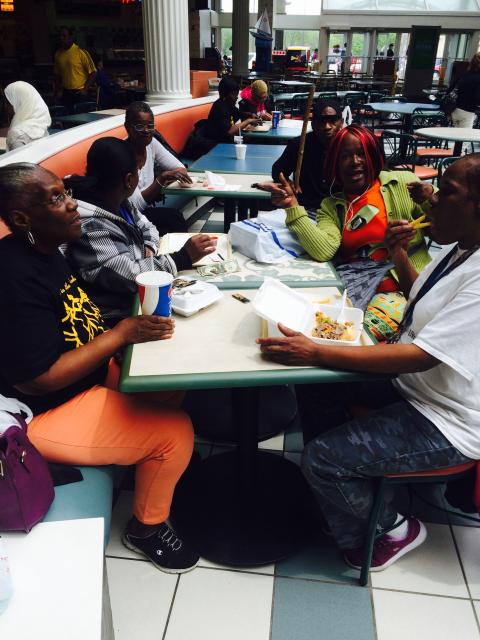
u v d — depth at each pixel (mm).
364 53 20109
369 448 1455
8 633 871
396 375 1357
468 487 1553
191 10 16062
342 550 1727
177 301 1598
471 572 1713
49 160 2975
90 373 1493
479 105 7258
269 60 14047
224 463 2146
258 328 1538
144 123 3137
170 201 4355
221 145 4820
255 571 1715
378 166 2104
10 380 1300
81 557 1016
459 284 1368
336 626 1532
